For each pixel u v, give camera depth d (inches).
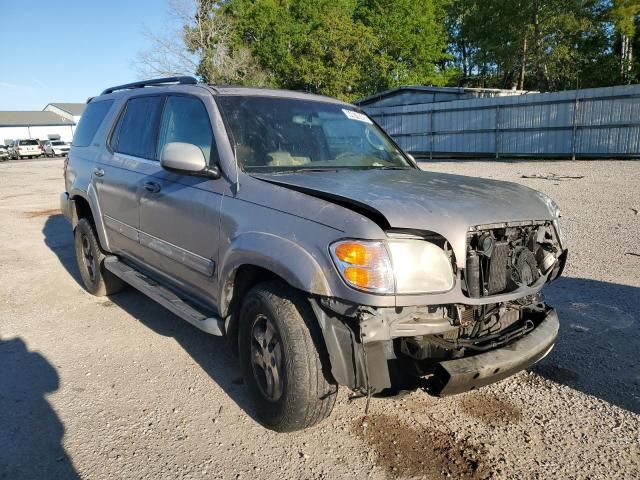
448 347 112.0
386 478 110.6
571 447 120.3
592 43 1422.2
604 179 567.2
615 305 202.2
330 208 111.2
